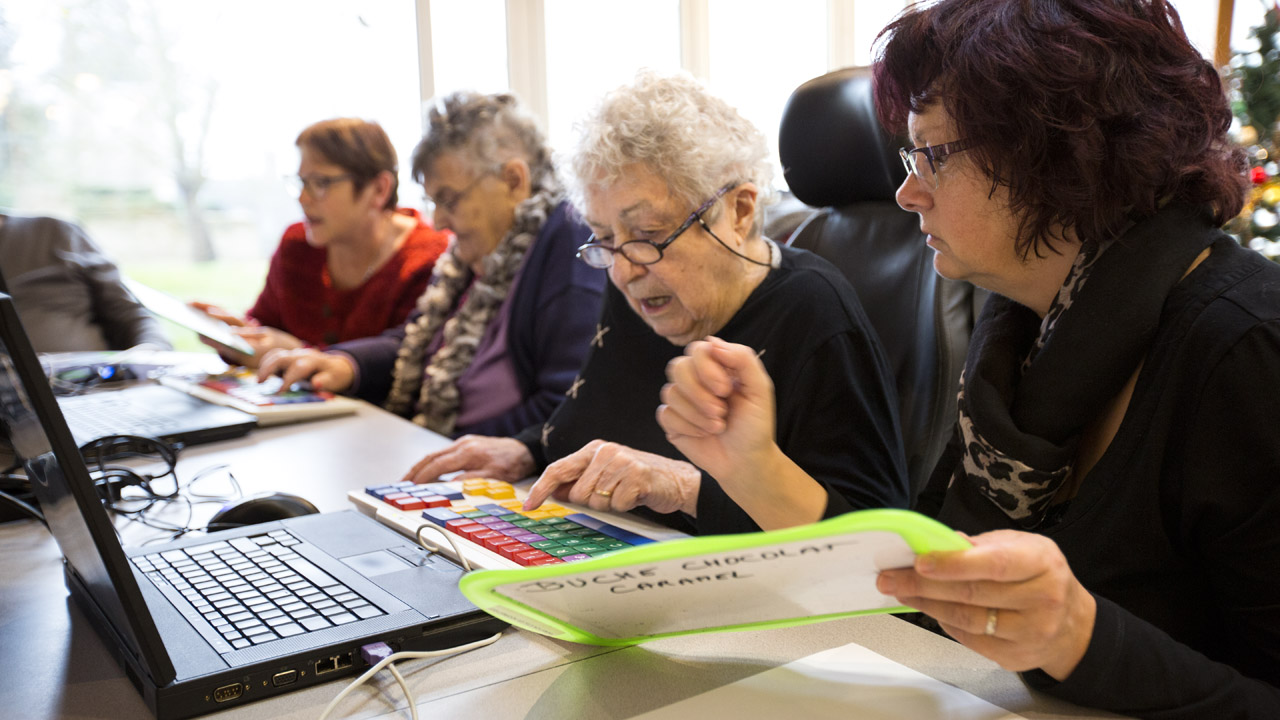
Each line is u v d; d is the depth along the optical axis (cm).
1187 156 73
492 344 178
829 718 56
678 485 98
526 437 133
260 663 61
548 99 315
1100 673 55
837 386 107
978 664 64
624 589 55
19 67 301
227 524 98
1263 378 64
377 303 238
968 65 74
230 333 208
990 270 82
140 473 128
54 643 71
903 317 136
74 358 214
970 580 49
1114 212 73
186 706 59
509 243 177
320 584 75
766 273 117
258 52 317
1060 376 75
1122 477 70
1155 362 70
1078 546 72
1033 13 74
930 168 79
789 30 342
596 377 130
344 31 307
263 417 161
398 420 167
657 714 57
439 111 183
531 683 62
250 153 332
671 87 111
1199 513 66
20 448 76
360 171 231
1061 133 72
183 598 73
